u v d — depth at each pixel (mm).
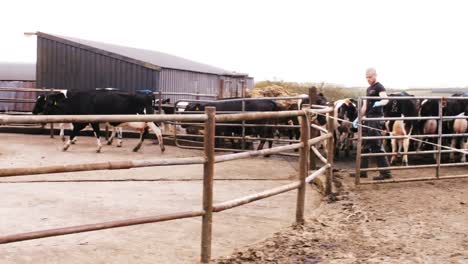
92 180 9273
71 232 4016
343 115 13586
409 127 11625
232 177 9984
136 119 4387
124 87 22344
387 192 8516
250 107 14094
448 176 9773
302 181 6410
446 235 5914
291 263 4941
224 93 29656
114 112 14609
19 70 28109
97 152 13680
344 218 6750
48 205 7238
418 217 6785
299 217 6449
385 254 5203
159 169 10805
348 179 9883
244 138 13719
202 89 27438
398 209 7246
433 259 5035
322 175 9164
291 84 30594
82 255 5078
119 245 5445
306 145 6406
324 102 14641
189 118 4691
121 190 8445
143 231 6016
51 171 3912
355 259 5043
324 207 7445
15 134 18828
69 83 23328
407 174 10680
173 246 5457
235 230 6176
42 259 4922
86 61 22953
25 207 7086
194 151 14359
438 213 7020
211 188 4891
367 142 9656
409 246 5480
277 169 11141
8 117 3752
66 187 8641
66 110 14938
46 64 23797
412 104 11539
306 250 5344
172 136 16672
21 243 5410
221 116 5027
